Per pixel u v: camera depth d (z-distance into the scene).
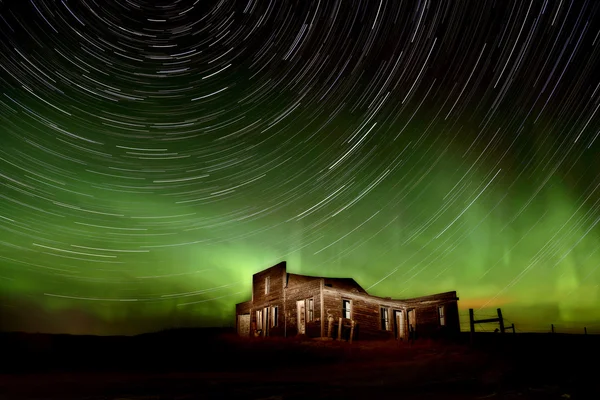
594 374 10.17
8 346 19.69
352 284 25.89
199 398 8.87
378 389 9.73
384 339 23.77
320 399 8.48
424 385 10.22
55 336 23.88
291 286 24.78
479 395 8.69
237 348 20.83
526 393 8.67
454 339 22.38
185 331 31.59
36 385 11.05
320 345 20.09
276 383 11.11
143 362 17.61
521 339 18.11
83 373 14.46
